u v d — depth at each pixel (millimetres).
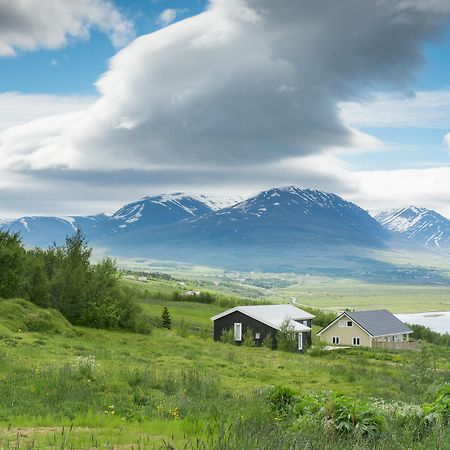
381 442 12406
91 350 35312
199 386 23469
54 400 18594
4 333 37281
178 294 135875
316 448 11406
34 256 57000
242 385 27484
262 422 14266
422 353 39375
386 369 45750
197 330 86125
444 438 12555
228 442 10984
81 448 11547
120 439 12766
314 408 15062
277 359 45469
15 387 20016
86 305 53375
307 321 85125
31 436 12844
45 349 32906
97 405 18625
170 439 13141
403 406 16219
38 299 52438
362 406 14219
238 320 79375
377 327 101812
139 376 24297
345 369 39281
